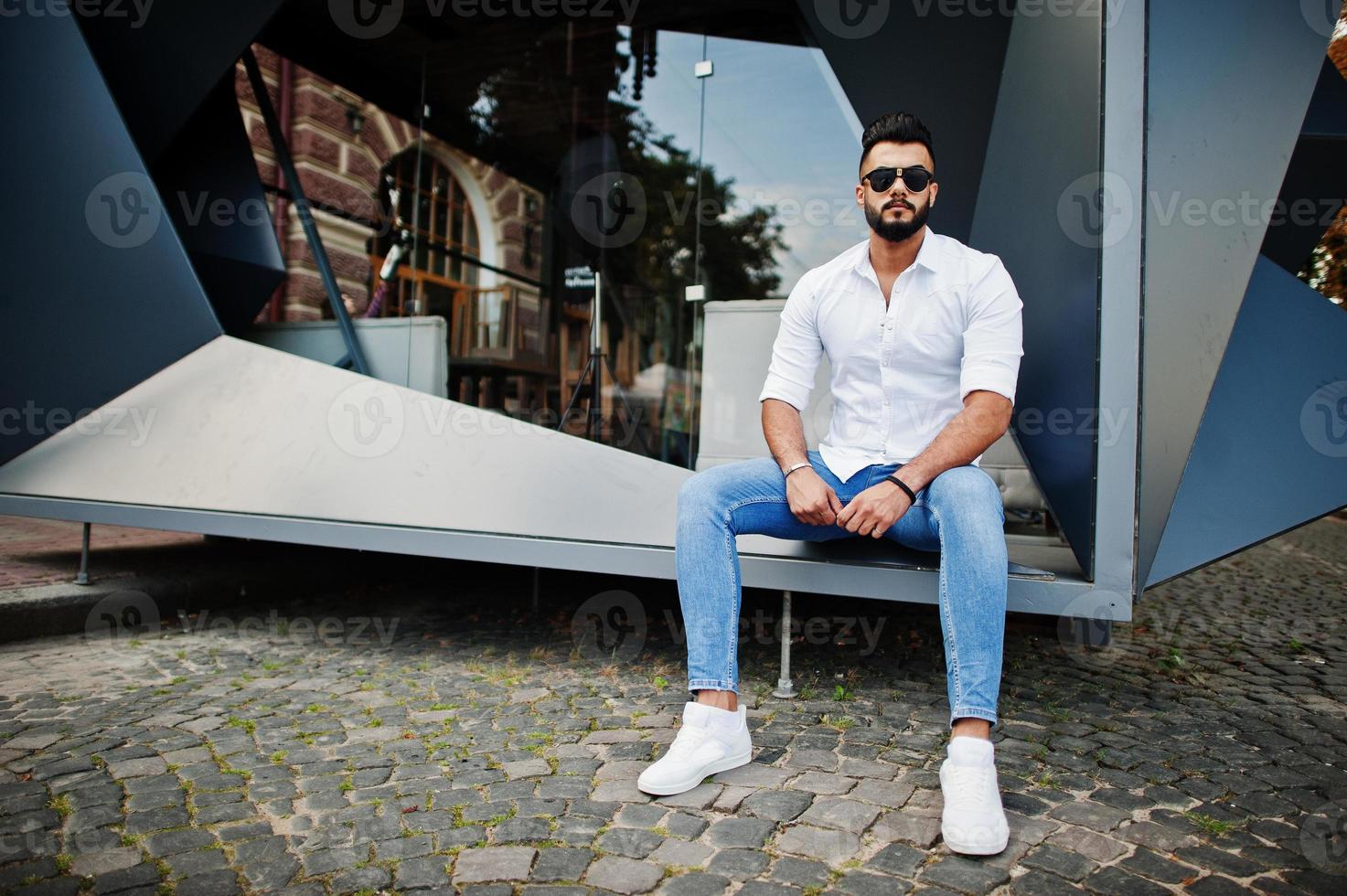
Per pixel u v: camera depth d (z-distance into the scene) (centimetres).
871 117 242
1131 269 200
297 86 659
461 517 270
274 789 172
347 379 288
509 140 430
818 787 171
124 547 417
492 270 451
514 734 205
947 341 194
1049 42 211
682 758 170
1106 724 213
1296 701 237
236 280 371
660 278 385
